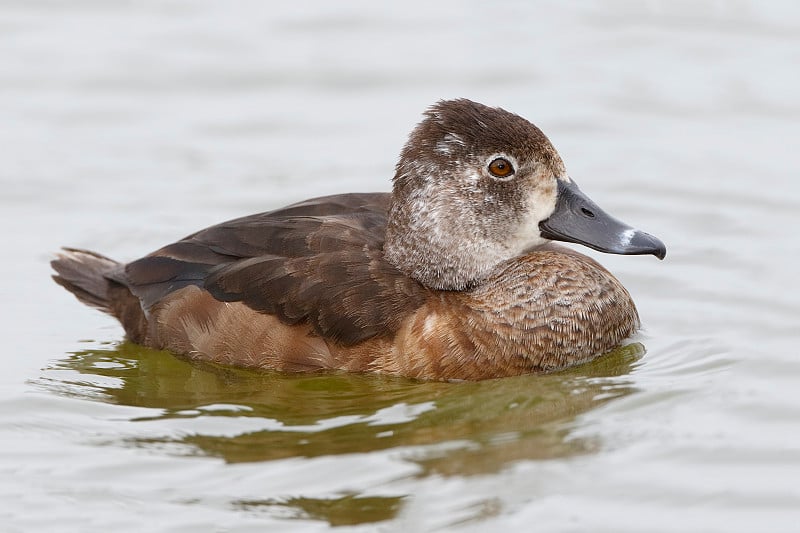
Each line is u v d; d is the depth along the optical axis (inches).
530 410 446.0
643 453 408.5
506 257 500.1
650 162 685.3
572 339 488.7
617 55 808.3
